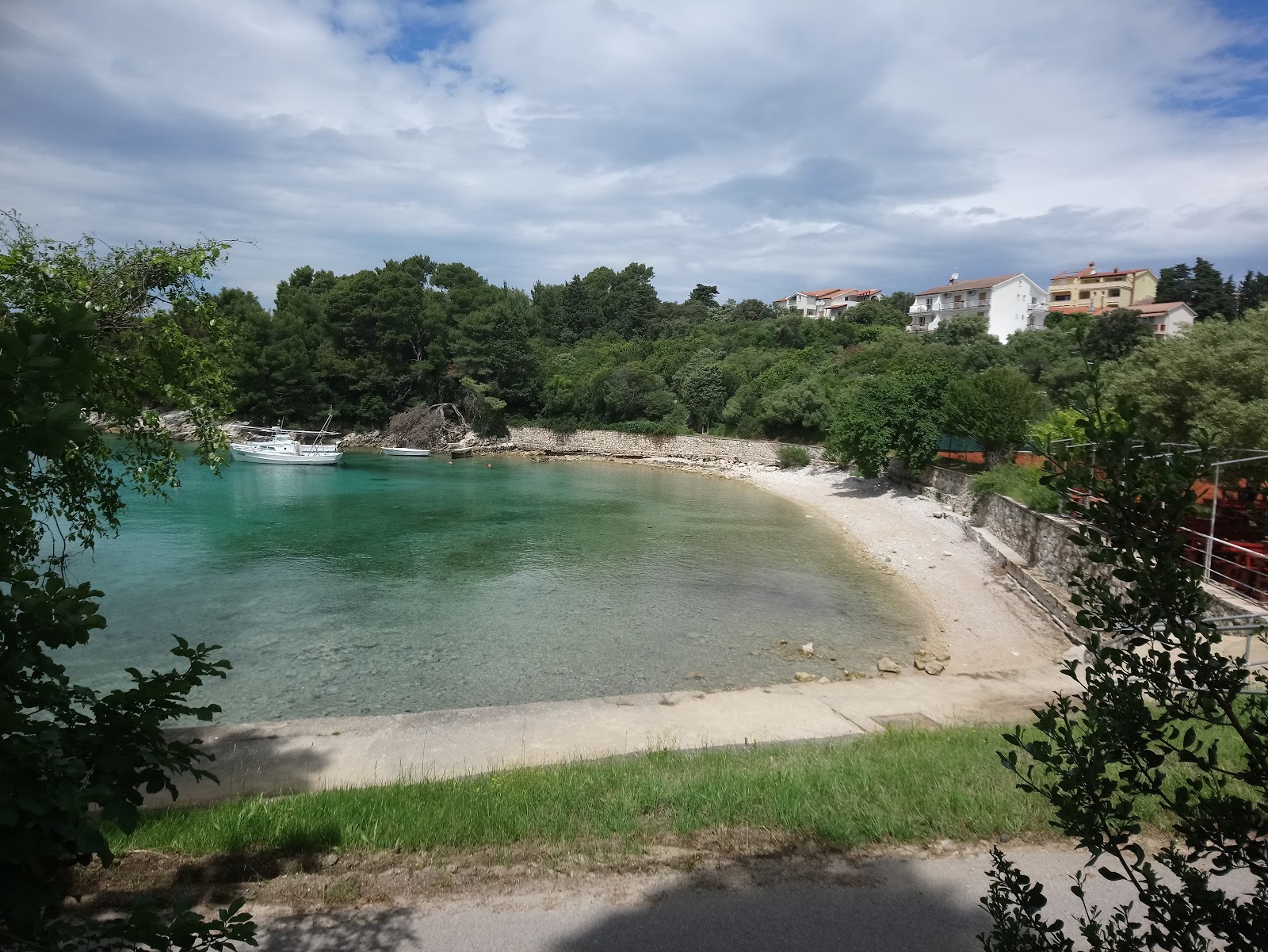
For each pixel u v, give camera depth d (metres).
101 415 8.16
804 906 4.86
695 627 17.72
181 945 2.68
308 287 81.50
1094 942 2.32
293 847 5.64
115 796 3.37
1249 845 2.18
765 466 54.16
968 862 5.43
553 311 100.69
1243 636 11.54
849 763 7.43
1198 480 2.36
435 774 8.64
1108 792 2.31
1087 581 2.51
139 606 18.39
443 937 4.55
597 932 4.59
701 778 7.13
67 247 7.92
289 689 13.59
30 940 2.66
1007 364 50.53
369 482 45.53
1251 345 19.12
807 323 79.50
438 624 17.52
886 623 18.36
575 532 30.03
